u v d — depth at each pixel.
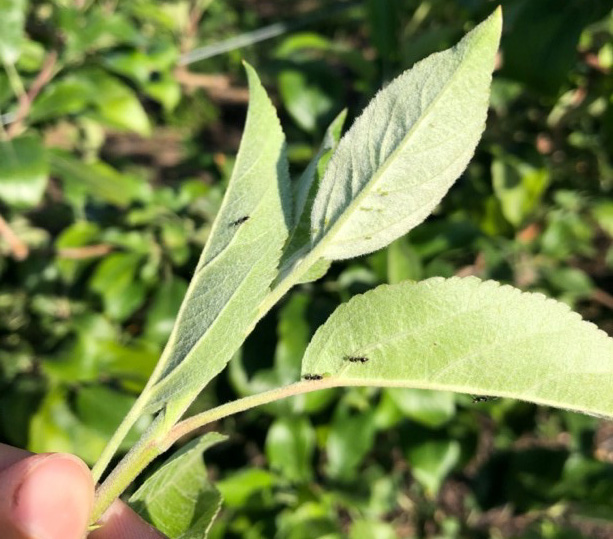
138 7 0.44
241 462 0.37
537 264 0.41
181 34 0.49
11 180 0.27
